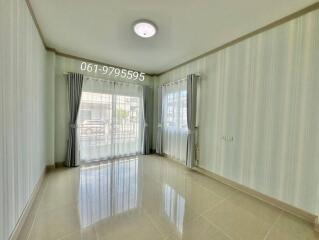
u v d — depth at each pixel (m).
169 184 2.99
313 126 2.00
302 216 2.07
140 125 5.00
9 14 1.48
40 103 2.83
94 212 2.08
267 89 2.45
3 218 1.36
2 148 1.35
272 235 1.75
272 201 2.38
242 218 2.04
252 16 2.22
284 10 2.08
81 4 2.05
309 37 2.02
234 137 2.93
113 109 4.40
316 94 1.97
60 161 3.79
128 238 1.65
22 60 1.83
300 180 2.10
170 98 4.58
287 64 2.22
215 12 2.16
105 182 2.99
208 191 2.76
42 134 3.02
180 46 3.17
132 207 2.22
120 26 2.54
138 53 3.56
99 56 3.78
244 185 2.77
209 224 1.91
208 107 3.45
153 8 2.11
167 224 1.88
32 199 2.25
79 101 3.82
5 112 1.41
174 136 4.45
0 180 1.31
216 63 3.27
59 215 2.00
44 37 2.94
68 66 3.77
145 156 4.85
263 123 2.50
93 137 4.13
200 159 3.63
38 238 1.62
